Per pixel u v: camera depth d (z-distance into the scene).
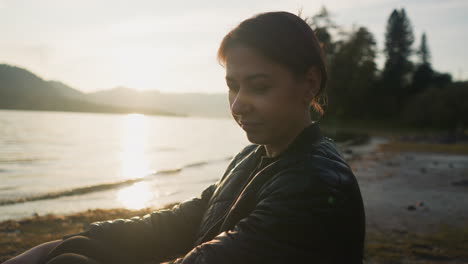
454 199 9.12
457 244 5.10
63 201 9.26
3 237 5.00
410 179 12.97
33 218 6.29
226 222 0.82
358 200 0.73
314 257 0.65
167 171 16.62
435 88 85.69
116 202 9.11
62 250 0.85
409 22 90.56
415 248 4.89
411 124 81.88
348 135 50.03
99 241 0.91
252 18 0.77
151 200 9.47
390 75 91.06
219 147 37.66
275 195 0.69
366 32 79.38
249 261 0.65
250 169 0.98
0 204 8.75
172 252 1.05
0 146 36.22
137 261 0.98
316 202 0.66
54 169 18.92
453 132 66.50
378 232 5.81
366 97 85.50
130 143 43.84
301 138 0.78
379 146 33.81
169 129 93.12
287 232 0.65
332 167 0.71
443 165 18.59
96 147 37.06
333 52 75.38
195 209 1.11
